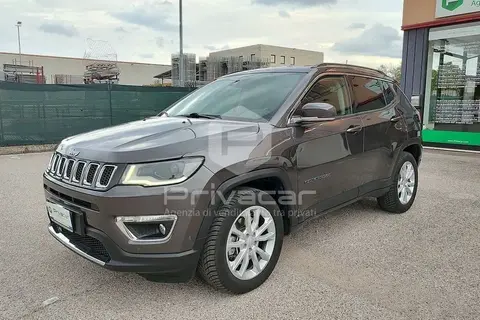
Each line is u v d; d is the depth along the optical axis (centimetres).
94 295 291
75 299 285
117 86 1190
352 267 335
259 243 308
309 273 324
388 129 440
